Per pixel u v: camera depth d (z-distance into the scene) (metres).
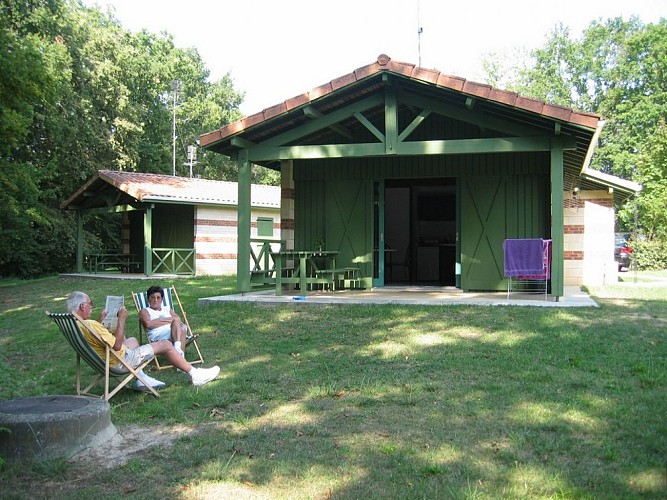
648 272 23.14
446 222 16.30
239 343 7.77
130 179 19.39
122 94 27.00
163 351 5.97
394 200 16.34
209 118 43.56
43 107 21.50
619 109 38.34
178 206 20.64
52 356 7.91
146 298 7.21
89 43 25.94
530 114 8.63
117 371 5.68
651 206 19.58
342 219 12.20
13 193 16.67
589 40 42.97
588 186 15.70
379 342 7.50
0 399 5.06
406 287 12.38
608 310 9.01
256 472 3.92
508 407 5.00
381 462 4.00
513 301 9.48
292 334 8.12
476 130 11.30
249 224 10.73
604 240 16.08
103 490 3.73
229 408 5.32
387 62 8.99
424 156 11.75
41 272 24.44
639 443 4.16
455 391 5.49
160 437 4.66
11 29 19.88
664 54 36.94
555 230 9.34
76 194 20.31
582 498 3.38
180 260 20.47
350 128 12.09
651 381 5.54
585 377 5.79
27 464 4.07
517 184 11.23
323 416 4.98
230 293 12.60
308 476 3.83
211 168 42.72
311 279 10.68
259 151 10.36
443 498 3.46
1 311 12.84
